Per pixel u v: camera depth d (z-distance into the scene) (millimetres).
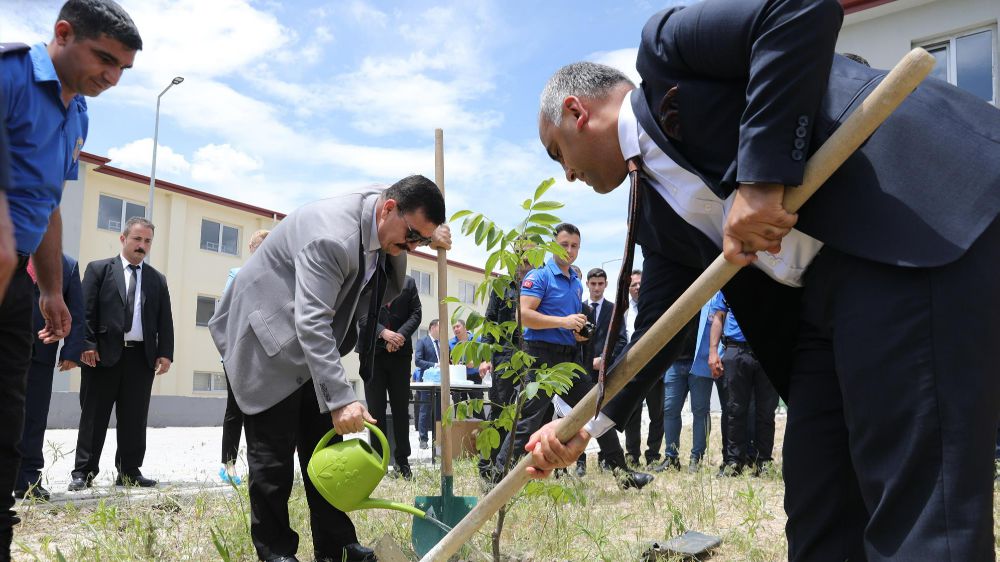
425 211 3295
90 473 5883
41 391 5375
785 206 1495
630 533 4133
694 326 2180
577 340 5816
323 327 3098
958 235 1378
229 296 3443
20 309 2779
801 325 1954
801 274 1716
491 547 3582
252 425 3250
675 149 1724
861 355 1451
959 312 1380
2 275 871
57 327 3355
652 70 1735
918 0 11789
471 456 7117
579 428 2039
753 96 1467
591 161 2012
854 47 12586
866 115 1389
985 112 1520
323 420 3494
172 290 24656
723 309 6902
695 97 1663
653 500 4875
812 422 1867
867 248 1444
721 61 1582
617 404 2115
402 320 6711
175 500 4566
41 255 3229
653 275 2209
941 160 1452
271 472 3215
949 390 1368
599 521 4141
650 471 6996
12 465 2791
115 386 6023
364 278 3420
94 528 3646
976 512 1338
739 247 1581
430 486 5492
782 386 2080
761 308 2004
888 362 1417
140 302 6129
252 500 3234
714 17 1555
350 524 3484
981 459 1360
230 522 3984
